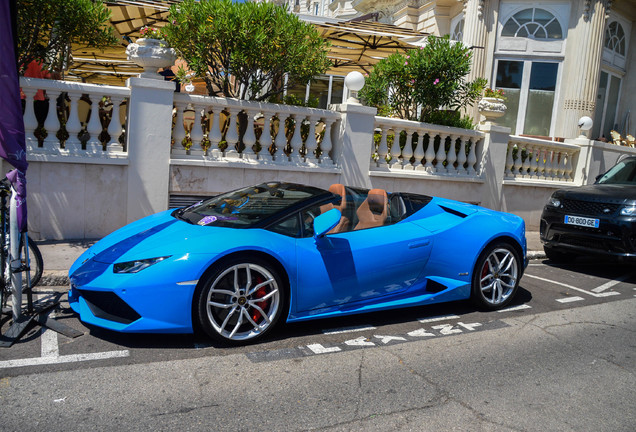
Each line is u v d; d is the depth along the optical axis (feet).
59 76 23.50
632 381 11.68
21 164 12.51
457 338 13.93
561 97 45.14
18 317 12.62
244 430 8.73
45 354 11.39
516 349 13.34
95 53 38.60
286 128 25.85
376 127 27.35
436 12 52.70
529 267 24.30
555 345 13.80
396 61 29.96
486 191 31.32
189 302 11.68
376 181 26.86
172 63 21.66
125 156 21.29
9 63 12.03
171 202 22.48
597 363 12.66
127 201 21.39
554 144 35.24
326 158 25.84
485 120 32.07
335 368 11.51
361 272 13.85
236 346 12.40
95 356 11.42
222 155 23.54
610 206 22.06
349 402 9.94
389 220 15.12
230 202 14.73
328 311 13.73
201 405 9.53
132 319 11.59
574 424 9.57
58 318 13.60
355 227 14.37
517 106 46.37
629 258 21.25
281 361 11.72
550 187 35.17
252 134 23.86
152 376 10.60
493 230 16.33
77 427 8.57
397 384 10.85
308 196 14.55
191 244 12.02
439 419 9.46
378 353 12.55
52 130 20.35
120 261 11.96
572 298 18.90
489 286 16.44
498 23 46.19
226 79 24.43
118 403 9.44
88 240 20.74
